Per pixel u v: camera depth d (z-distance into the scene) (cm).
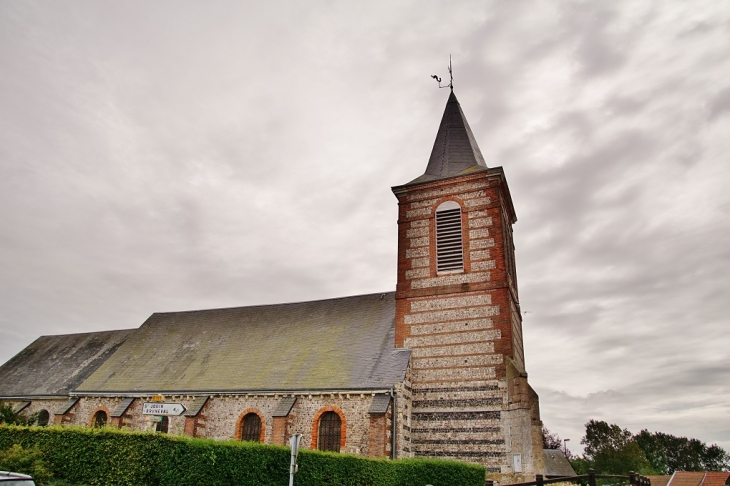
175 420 2847
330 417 2539
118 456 1541
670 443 10169
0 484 1153
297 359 2912
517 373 2436
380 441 2297
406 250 2941
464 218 2862
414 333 2742
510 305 2661
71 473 1562
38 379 3706
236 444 1549
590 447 8188
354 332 2983
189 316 3738
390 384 2466
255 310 3562
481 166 3067
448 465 1947
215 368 3081
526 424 2339
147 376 3189
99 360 3706
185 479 1468
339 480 1681
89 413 3148
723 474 5222
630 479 2059
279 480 1564
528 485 1744
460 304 2703
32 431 1656
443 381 2575
